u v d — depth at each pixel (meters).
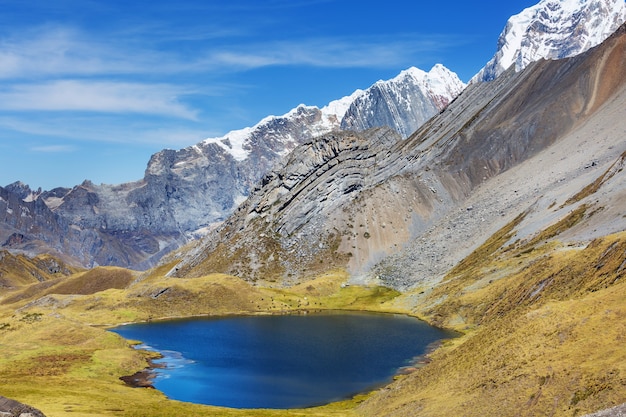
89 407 82.12
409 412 70.06
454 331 149.38
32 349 132.00
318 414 85.62
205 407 91.19
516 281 140.00
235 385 110.12
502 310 133.00
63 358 125.94
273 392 104.75
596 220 147.12
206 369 123.56
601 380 51.22
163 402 94.69
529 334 66.94
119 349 139.12
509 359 64.75
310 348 143.62
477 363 70.44
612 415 43.53
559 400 52.97
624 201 144.00
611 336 57.38
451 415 61.91
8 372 111.50
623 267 85.31
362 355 132.38
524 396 56.47
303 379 113.50
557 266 120.44
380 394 88.69
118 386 108.06
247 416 83.88
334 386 107.69
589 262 103.50
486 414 57.91
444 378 74.88
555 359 58.91
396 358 127.75
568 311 67.38
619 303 62.91
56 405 81.56
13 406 56.72
